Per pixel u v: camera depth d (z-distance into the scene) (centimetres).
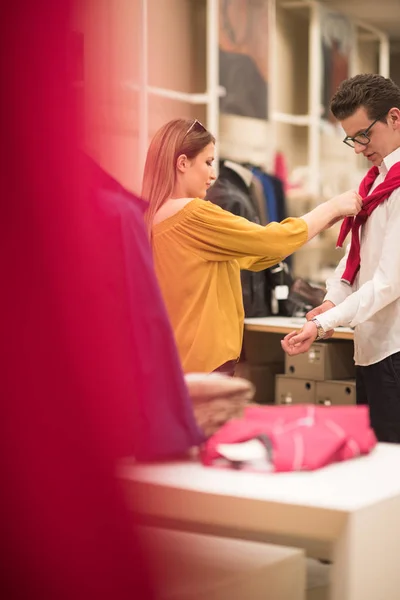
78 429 74
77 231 73
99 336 76
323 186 705
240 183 473
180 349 257
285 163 651
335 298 283
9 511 74
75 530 75
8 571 76
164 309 124
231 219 253
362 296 257
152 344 123
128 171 69
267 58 596
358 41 791
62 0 62
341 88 265
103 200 115
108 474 77
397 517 133
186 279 257
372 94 258
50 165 70
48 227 72
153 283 122
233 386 154
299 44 714
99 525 77
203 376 157
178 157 262
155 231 259
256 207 491
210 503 132
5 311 72
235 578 120
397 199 260
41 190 71
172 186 262
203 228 254
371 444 156
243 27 574
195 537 134
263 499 128
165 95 436
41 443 73
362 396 284
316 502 125
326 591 155
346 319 258
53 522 74
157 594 83
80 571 76
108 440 76
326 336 264
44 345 73
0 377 73
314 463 143
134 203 122
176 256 257
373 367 269
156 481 135
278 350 464
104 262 107
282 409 158
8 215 71
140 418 121
